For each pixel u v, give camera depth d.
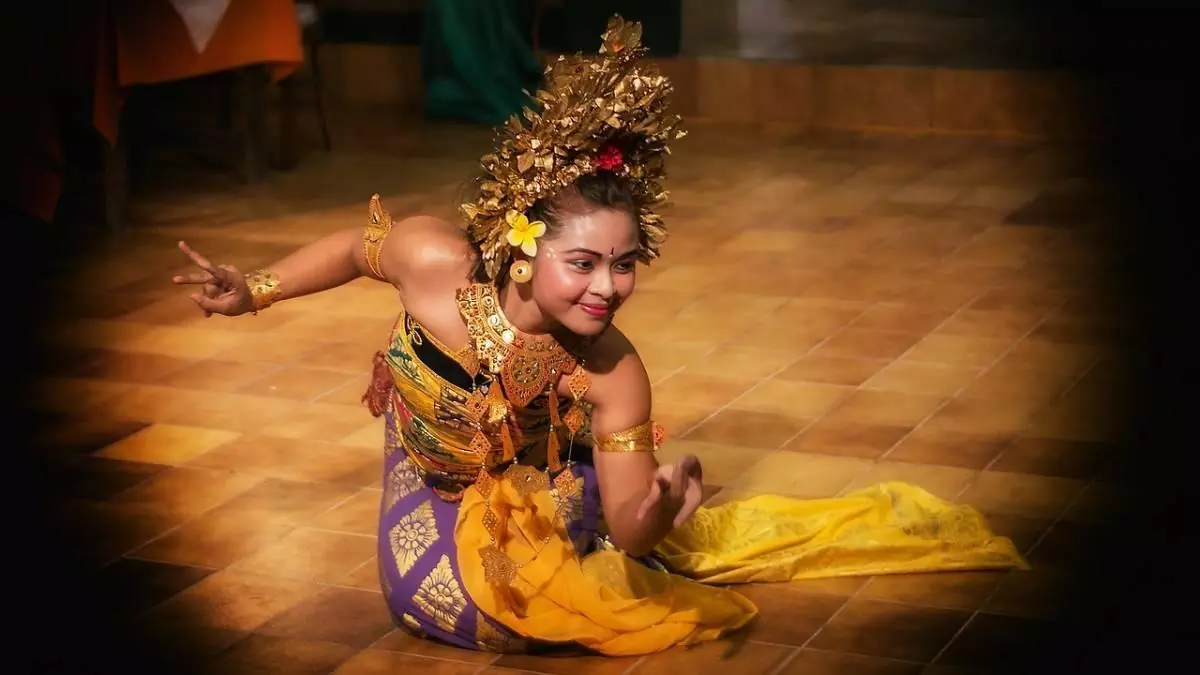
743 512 4.52
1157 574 4.23
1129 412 5.46
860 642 3.89
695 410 5.56
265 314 6.73
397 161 9.80
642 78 3.30
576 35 11.22
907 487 4.68
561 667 3.79
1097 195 8.68
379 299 6.93
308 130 10.70
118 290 7.15
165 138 10.14
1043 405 5.54
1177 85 10.02
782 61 10.95
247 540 4.54
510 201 3.33
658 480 3.27
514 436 3.70
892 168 9.42
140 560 4.41
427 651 3.87
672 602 3.88
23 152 7.64
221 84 9.96
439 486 3.90
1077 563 4.31
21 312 6.78
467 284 3.58
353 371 6.02
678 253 7.65
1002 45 11.58
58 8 7.61
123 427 5.45
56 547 4.49
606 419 3.57
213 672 3.78
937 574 4.25
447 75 10.88
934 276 7.20
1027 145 9.96
